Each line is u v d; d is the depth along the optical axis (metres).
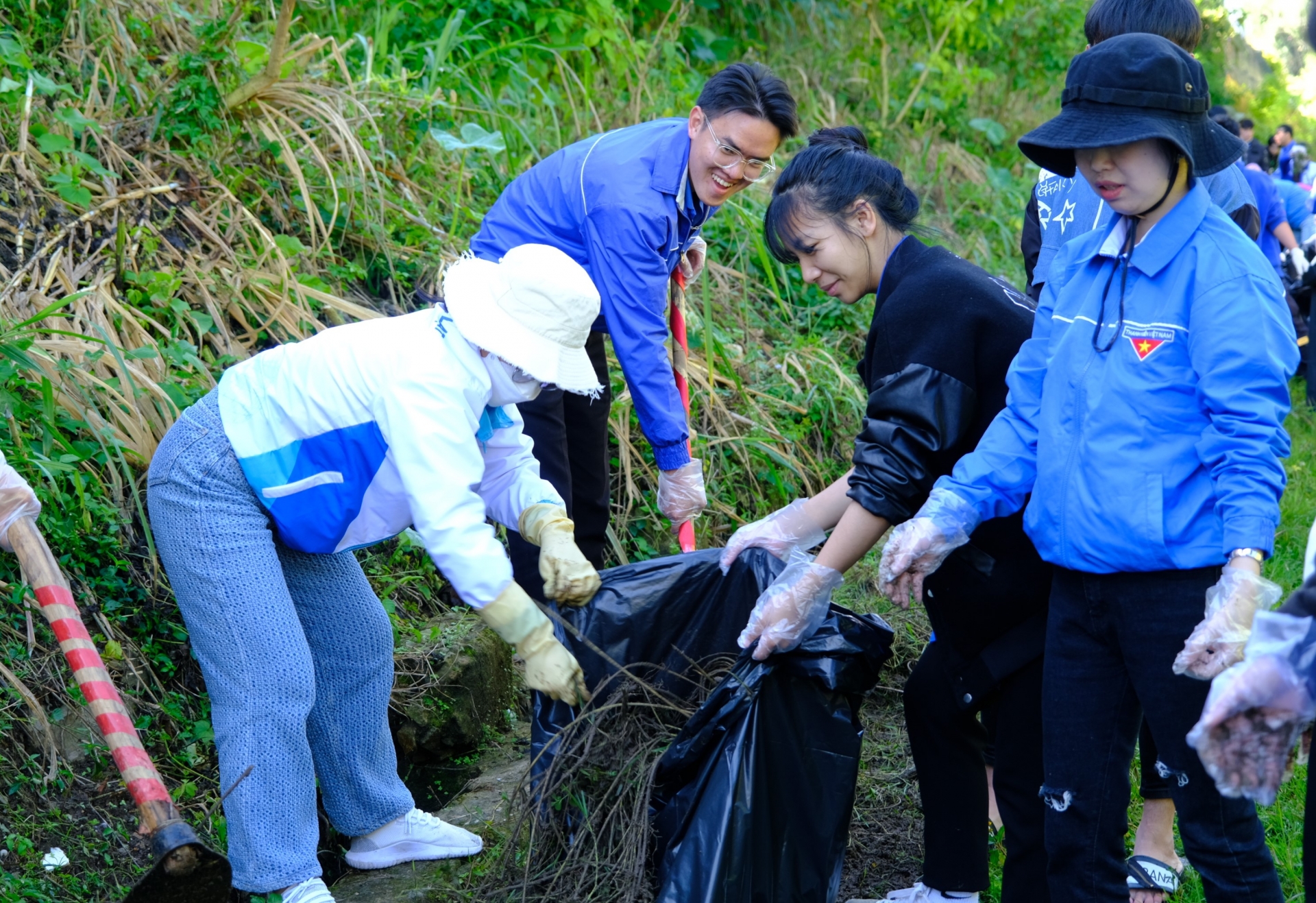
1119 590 2.00
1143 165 1.92
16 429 2.92
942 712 2.47
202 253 3.98
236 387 2.32
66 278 3.49
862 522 2.23
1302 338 7.11
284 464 2.26
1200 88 1.94
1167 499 1.93
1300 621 1.55
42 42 4.30
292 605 2.36
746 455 4.59
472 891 2.54
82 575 2.92
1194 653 1.81
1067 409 2.04
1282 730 1.58
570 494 3.38
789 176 2.37
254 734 2.29
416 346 2.17
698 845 2.17
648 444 4.42
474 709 3.27
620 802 2.35
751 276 5.72
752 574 2.53
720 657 2.56
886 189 2.33
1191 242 1.94
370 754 2.61
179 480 2.28
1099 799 2.10
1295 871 2.68
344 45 4.82
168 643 3.03
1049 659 2.14
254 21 5.32
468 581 2.14
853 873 2.81
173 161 4.13
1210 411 1.90
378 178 4.40
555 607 2.55
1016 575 2.27
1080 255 2.12
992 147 9.06
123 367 3.22
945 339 2.22
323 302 3.97
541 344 2.13
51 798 2.58
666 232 3.04
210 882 1.98
